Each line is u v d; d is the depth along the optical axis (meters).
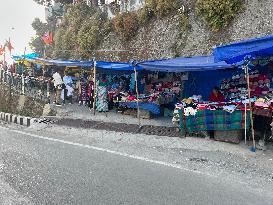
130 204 5.95
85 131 13.08
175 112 12.09
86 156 9.30
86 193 6.50
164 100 15.09
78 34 29.77
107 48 26.42
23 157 9.21
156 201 6.07
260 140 10.29
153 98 14.91
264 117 10.17
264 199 6.14
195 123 11.26
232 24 17.28
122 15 25.25
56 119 15.62
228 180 7.21
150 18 22.95
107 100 17.19
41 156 9.32
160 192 6.50
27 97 18.73
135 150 9.99
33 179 7.36
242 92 12.42
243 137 10.91
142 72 17.44
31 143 11.12
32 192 6.61
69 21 34.44
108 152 9.76
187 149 10.09
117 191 6.58
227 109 10.46
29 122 15.68
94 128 13.48
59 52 33.28
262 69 12.24
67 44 32.12
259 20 16.20
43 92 20.25
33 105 18.16
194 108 11.32
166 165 8.36
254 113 10.12
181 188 6.72
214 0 17.86
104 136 12.17
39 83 21.36
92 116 15.81
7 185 7.03
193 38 19.09
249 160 8.81
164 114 15.68
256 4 16.64
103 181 7.17
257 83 12.33
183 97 15.16
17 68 25.83
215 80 14.15
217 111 10.73
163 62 14.52
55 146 10.64
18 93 20.11
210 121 10.90
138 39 23.55
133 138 11.55
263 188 6.74
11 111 19.11
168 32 20.95
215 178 7.34
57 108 17.88
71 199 6.23
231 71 13.46
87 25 29.19
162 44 21.16
